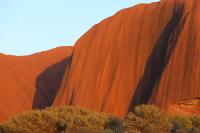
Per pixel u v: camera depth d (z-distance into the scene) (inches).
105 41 3821.4
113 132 1963.6
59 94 4052.7
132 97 3388.3
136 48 3580.2
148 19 3666.3
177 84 3029.0
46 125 2181.3
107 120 2171.5
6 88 4845.0
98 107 3503.9
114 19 3900.1
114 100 3435.0
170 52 3250.5
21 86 5004.9
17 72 5157.5
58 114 2213.3
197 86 2957.7
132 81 3464.6
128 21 3782.0
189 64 3051.2
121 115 3339.1
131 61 3548.2
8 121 2281.0
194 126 2284.7
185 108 2950.3
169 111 2945.4
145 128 2112.5
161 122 2128.4
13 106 4699.8
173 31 3331.7
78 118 2137.1
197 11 3262.8
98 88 3604.8
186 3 3422.7
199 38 3115.2
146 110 2164.1
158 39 3494.1
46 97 5004.9
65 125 2137.1
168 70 3120.1
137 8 3850.9
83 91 3705.7
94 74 3722.9
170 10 3565.5
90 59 3843.5
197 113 2918.3
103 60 3730.3
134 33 3666.3
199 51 3065.9
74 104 3681.1
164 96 3036.4
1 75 4968.0
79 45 4062.5
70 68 4028.1
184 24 3243.1
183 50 3132.4
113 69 3612.2
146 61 3476.9
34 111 2285.9
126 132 1978.3
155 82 3277.6
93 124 2116.1
